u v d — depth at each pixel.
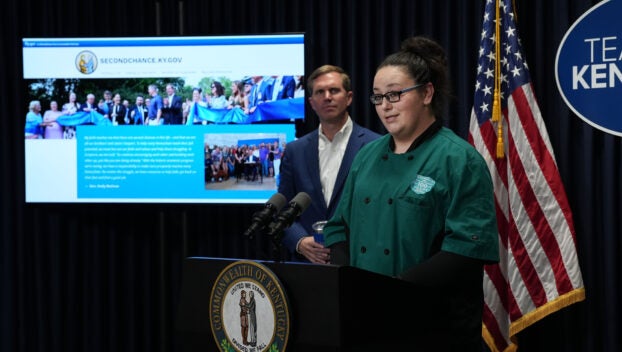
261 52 3.82
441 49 1.73
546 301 3.46
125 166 3.90
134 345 4.23
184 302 1.38
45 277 4.25
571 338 3.70
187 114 3.87
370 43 4.00
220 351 1.32
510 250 3.52
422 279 1.48
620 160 3.64
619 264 3.65
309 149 3.24
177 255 4.23
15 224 4.24
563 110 3.69
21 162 4.17
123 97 3.89
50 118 3.90
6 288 4.23
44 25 4.20
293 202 1.42
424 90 1.66
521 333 3.76
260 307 1.26
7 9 4.21
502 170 3.60
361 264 1.67
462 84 3.88
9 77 4.20
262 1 4.12
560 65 3.66
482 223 1.54
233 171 3.85
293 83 3.80
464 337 1.55
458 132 3.92
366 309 1.24
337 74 3.17
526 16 3.79
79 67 3.89
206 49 3.86
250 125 3.84
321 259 2.91
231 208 4.00
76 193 3.91
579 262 3.68
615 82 3.56
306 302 1.22
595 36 3.59
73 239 4.21
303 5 4.09
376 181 1.69
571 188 3.70
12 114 4.21
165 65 3.87
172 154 3.88
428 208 1.58
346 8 4.05
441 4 3.96
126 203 3.89
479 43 3.87
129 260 4.22
